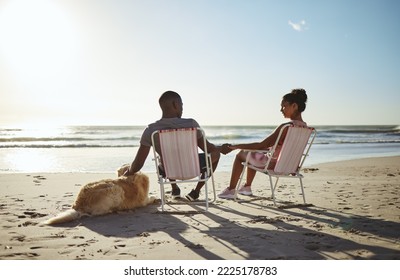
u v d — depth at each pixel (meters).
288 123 4.55
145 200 4.79
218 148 4.86
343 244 3.09
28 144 20.84
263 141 4.75
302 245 3.07
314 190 6.24
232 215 4.26
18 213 4.31
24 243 3.12
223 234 3.42
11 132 38.88
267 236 3.34
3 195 5.59
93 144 21.33
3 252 2.89
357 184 7.00
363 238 3.26
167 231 3.54
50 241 3.19
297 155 4.74
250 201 5.16
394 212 4.38
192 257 2.80
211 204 4.93
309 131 4.65
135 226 3.74
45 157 13.72
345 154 15.95
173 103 4.45
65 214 3.89
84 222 3.91
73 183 7.12
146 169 10.32
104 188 4.29
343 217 4.11
